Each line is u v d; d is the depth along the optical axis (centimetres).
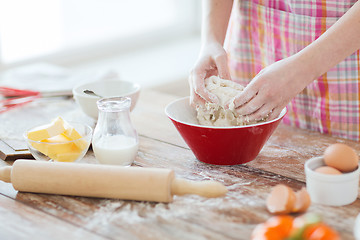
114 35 288
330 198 91
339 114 133
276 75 106
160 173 92
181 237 83
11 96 156
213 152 107
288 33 133
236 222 87
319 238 72
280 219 77
